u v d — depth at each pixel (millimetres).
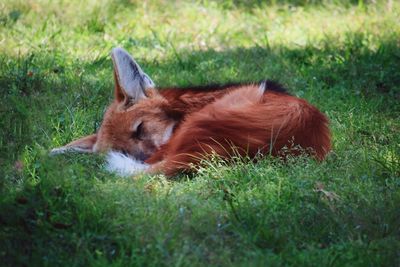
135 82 13328
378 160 12641
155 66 19156
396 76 18062
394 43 20406
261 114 12156
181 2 24594
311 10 24188
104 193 11172
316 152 12391
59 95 16594
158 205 10836
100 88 17031
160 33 21922
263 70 18797
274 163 12086
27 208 10656
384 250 9906
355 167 12461
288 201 11172
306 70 18750
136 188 11352
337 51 19984
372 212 10828
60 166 11898
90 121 15102
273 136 12031
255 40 21875
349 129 14570
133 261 9414
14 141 13938
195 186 11656
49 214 10664
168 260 9531
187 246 9688
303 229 10539
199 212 10664
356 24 22406
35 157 12828
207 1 24781
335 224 10586
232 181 11750
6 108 15430
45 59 18812
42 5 22891
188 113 13414
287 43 21094
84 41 20781
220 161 12031
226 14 23891
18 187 11781
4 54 18844
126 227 10281
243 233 10141
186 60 19609
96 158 12992
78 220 10492
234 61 19516
